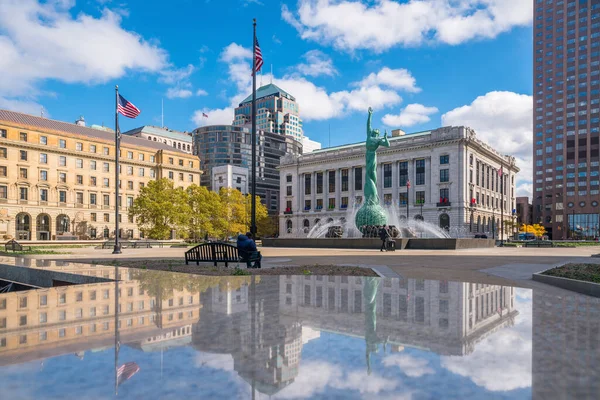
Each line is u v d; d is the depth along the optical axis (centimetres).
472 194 7875
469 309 450
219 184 13362
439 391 191
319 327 352
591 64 12875
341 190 9312
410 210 8100
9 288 1159
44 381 205
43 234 7444
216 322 372
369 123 4053
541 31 13975
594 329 339
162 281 760
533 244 5441
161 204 5466
